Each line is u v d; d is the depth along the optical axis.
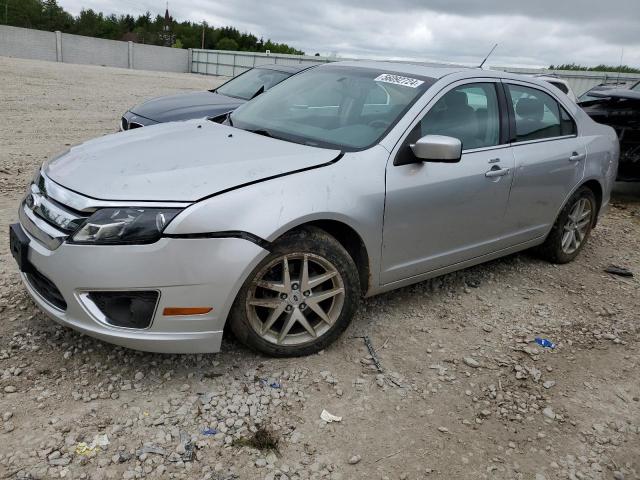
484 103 4.24
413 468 2.65
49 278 2.88
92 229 2.74
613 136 5.57
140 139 3.63
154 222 2.75
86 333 2.87
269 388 3.08
